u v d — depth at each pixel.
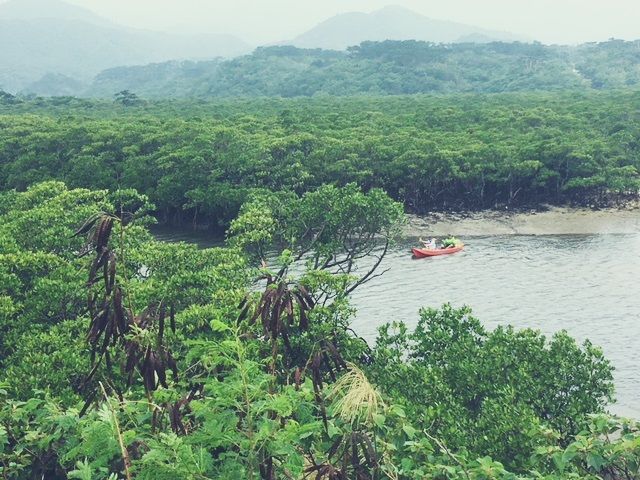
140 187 76.75
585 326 40.31
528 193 82.19
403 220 39.53
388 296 47.25
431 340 24.22
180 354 19.16
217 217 72.38
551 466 16.02
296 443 9.26
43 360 19.31
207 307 22.73
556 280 50.50
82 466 8.34
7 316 23.62
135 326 9.12
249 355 16.84
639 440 11.52
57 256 28.73
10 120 107.31
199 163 74.56
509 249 61.34
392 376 21.94
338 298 25.66
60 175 79.62
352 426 8.90
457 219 75.19
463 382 22.17
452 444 18.53
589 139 89.69
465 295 47.19
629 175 79.00
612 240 63.78
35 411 12.55
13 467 11.62
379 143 82.44
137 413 10.20
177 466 8.05
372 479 9.94
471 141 90.50
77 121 110.56
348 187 39.94
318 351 9.67
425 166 77.81
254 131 95.19
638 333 38.75
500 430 18.64
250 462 8.23
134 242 33.09
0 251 29.84
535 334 23.27
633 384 31.92
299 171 72.50
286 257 14.92
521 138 91.81
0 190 81.62
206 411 8.84
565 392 21.28
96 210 34.78
